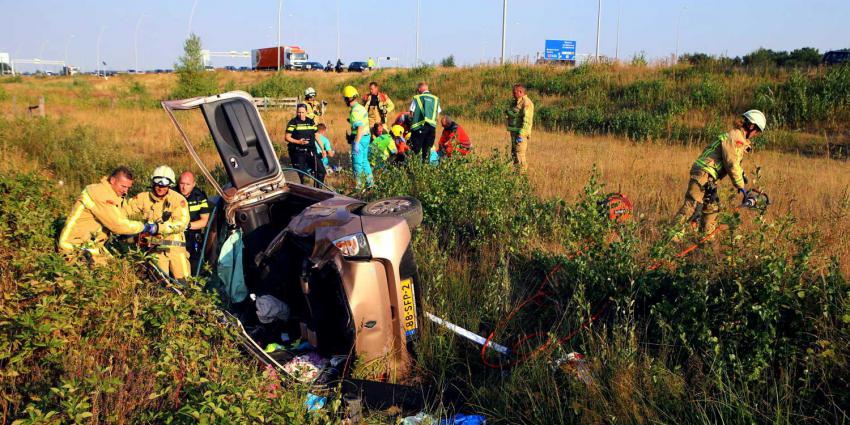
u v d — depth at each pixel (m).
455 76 36.03
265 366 4.19
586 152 15.00
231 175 5.70
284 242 4.97
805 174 11.55
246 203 5.74
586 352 4.32
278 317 4.93
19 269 4.56
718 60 28.62
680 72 27.39
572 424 3.73
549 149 15.89
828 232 6.07
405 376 4.42
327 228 4.38
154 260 4.57
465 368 4.66
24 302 4.01
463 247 6.83
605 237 5.54
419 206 4.85
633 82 27.00
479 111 27.69
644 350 4.32
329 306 4.54
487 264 6.20
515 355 4.63
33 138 13.59
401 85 37.38
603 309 5.03
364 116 10.12
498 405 4.02
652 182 10.29
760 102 21.42
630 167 12.05
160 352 3.73
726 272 4.75
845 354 3.78
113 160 11.81
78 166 11.49
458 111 28.00
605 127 22.78
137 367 3.62
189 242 6.19
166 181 5.81
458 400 4.13
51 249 5.64
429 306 5.35
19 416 3.36
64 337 3.68
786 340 3.98
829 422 3.56
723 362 3.91
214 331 4.05
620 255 5.18
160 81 59.69
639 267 5.14
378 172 8.65
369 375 4.25
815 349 3.92
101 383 3.23
